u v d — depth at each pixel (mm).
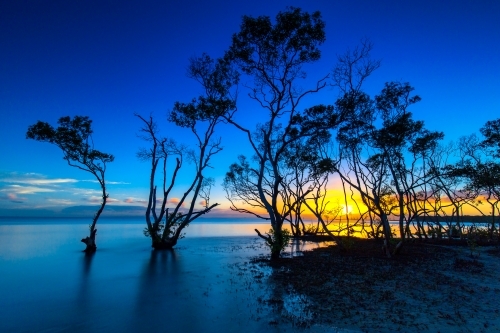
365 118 24375
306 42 21047
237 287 14367
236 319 10195
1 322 10102
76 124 28906
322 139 30531
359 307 11258
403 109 24344
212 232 59688
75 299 12773
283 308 11227
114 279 16562
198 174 31094
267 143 22781
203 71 26016
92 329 9484
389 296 12594
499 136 31469
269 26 20688
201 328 9469
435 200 39531
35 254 26719
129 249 30188
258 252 27625
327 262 20984
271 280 15688
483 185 32781
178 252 27734
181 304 11883
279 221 22688
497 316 10438
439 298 12406
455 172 27922
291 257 23734
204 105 27047
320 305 11516
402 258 22500
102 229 69500
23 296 13320
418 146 31375
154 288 14484
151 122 31484
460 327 9445
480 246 32875
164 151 31469
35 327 9664
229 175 36750
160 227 31328
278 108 22438
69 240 40031
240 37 21469
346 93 23641
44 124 27516
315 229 49438
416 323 9719
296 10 20172
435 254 25156
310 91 22500
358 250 27062
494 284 15156
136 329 9438
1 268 20094
